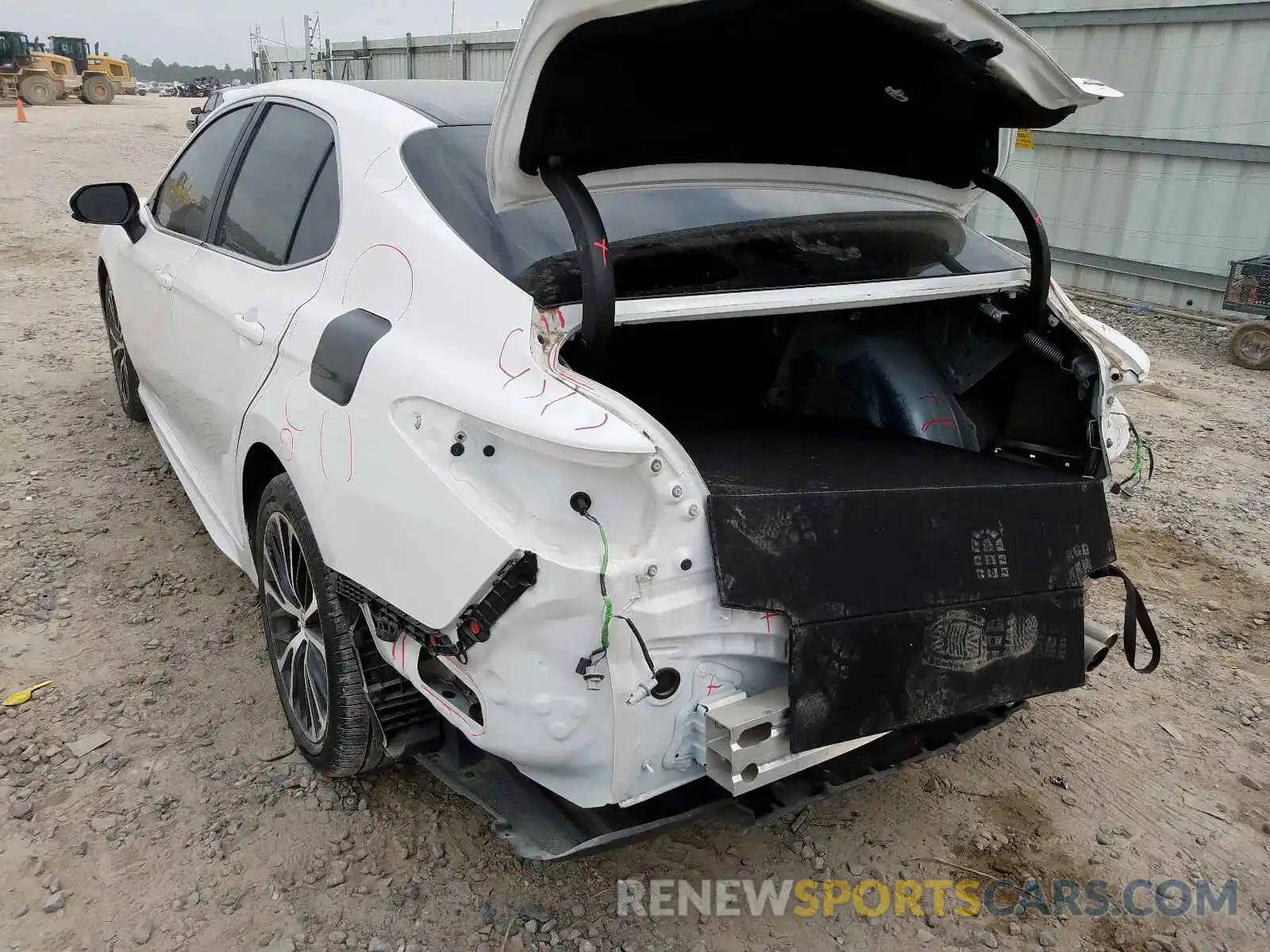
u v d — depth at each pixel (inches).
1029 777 117.2
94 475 181.3
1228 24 341.7
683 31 73.7
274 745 113.7
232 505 120.9
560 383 74.2
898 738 93.6
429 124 105.0
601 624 71.8
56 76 1125.7
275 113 129.4
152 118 943.0
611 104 79.8
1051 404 109.7
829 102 90.6
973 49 80.4
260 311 109.1
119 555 153.5
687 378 124.6
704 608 74.6
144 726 115.3
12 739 111.9
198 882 94.3
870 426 114.0
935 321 119.0
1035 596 88.8
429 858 99.0
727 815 81.4
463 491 75.8
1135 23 363.6
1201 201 362.9
